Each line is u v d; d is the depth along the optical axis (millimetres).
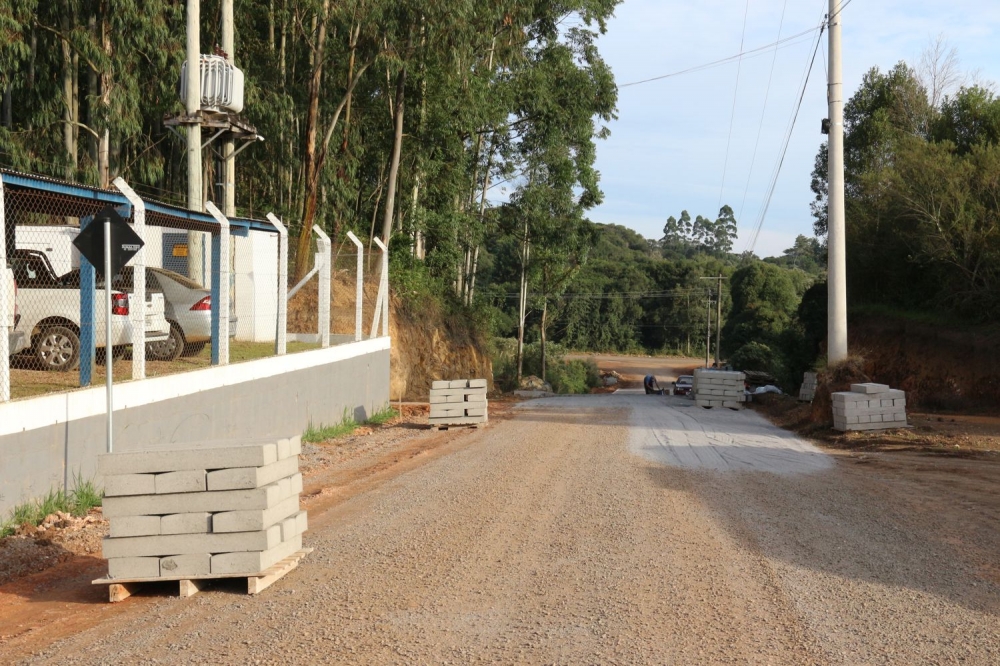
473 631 5520
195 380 11938
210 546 6469
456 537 8203
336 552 7672
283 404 15266
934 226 28531
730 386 27297
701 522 8812
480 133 41875
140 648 5328
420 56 29562
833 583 6578
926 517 9016
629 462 13328
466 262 47062
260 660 5043
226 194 20719
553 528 8562
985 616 5746
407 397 30734
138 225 10695
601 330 107812
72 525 8609
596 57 43125
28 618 6121
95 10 23953
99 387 9750
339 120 33844
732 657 5023
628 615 5824
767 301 81812
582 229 48719
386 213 32406
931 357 27984
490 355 43500
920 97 42000
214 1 28609
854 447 16156
